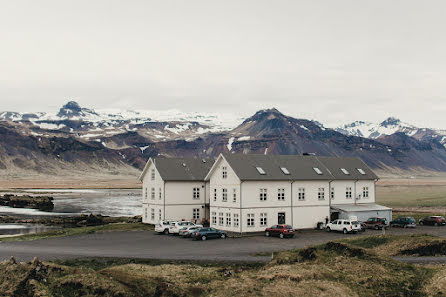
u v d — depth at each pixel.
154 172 81.50
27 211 130.88
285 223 72.69
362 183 82.69
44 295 29.00
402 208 112.12
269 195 71.50
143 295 30.72
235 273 36.94
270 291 30.75
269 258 44.78
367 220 75.62
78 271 32.91
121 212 125.56
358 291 31.98
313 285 32.00
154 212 81.00
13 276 30.77
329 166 81.62
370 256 38.16
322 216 76.75
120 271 35.47
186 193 80.06
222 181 72.94
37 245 56.12
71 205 150.75
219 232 63.19
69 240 61.38
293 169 76.25
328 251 39.91
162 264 41.25
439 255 44.88
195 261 42.91
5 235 72.62
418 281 33.59
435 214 92.25
